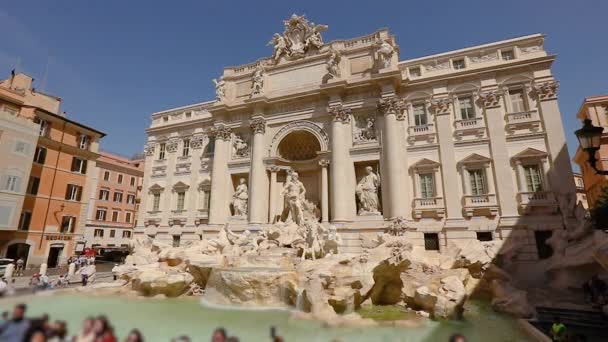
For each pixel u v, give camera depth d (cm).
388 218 2625
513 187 2412
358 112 3014
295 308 1669
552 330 1132
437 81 2830
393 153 2691
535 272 2173
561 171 2302
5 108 3444
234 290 1806
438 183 2631
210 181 3578
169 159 3956
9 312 530
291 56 3466
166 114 4222
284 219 3011
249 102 3347
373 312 1656
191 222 3541
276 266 2091
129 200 6281
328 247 2225
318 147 3303
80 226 4066
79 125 4103
